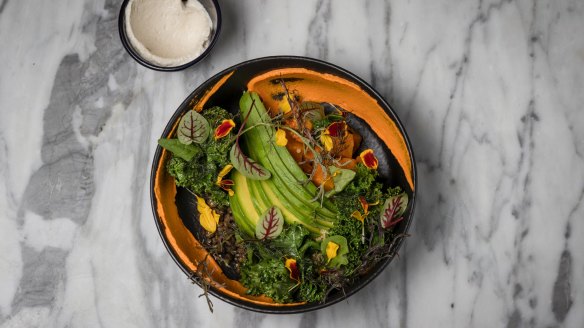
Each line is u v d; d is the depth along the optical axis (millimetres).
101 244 733
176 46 699
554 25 739
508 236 723
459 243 722
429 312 715
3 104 752
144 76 748
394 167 672
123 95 748
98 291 729
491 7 742
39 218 740
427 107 734
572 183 726
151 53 689
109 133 745
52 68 754
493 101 734
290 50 743
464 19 741
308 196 646
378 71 739
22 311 732
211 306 698
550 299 718
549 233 723
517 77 735
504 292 719
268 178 652
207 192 673
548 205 725
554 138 729
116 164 741
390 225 634
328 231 645
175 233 661
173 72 745
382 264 624
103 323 727
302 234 636
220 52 745
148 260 729
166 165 654
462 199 727
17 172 746
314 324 715
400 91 737
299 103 677
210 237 677
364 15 744
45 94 752
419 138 733
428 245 721
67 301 731
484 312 717
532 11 740
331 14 745
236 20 746
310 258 643
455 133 732
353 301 717
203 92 656
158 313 724
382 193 659
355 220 634
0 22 757
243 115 671
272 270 626
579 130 729
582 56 736
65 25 756
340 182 637
